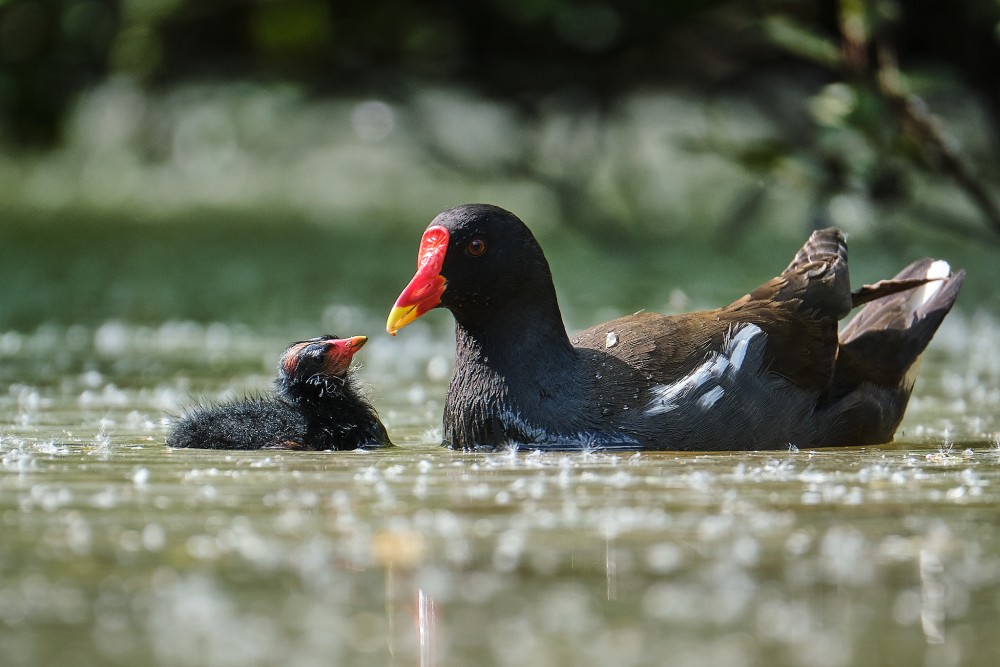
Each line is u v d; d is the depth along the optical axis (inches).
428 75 1101.7
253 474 360.2
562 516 304.5
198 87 1598.2
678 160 1492.4
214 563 265.1
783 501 321.7
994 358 668.7
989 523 298.5
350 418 431.5
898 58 876.0
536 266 418.6
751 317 424.2
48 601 242.2
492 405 416.8
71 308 857.5
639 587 250.8
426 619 233.6
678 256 1103.0
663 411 404.5
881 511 310.8
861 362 446.0
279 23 1053.8
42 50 1069.8
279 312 836.6
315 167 1785.2
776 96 1076.5
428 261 415.5
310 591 248.5
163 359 647.8
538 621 233.6
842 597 245.8
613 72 1060.5
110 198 1696.6
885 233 945.5
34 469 367.2
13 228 1358.3
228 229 1378.0
